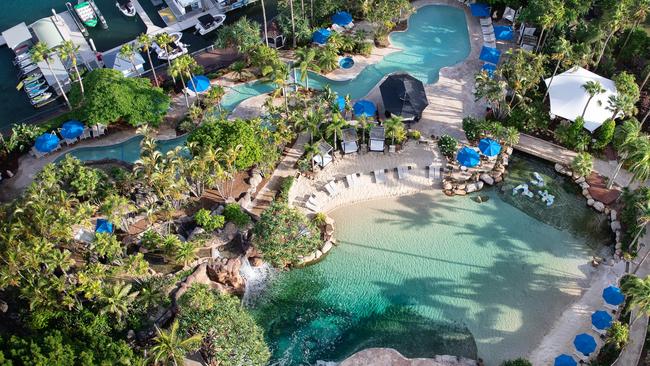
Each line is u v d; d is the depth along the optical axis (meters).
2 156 79.12
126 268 59.97
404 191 74.94
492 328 62.19
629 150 68.00
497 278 66.38
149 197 71.56
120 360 53.16
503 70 81.25
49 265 58.81
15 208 64.19
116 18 102.19
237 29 87.25
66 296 58.19
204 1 103.38
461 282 66.19
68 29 97.56
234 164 70.44
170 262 66.44
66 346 52.38
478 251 68.94
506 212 72.75
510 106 82.12
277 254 65.19
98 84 77.88
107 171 76.38
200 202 72.50
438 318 63.31
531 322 62.50
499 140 78.19
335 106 77.69
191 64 85.75
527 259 67.94
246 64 90.12
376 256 68.88
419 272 67.25
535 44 91.19
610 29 81.56
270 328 63.44
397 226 71.62
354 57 91.81
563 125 78.19
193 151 71.38
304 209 72.88
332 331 62.88
